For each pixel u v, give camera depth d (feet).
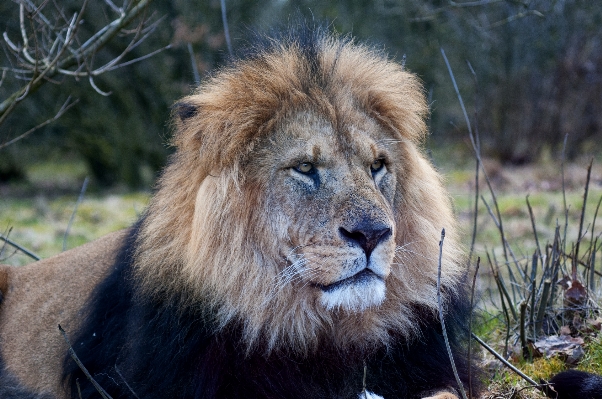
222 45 92.58
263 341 21.72
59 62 36.73
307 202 21.44
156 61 108.06
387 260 20.88
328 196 21.30
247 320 21.44
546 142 114.42
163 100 112.98
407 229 23.16
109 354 23.44
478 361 26.63
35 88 34.81
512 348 29.40
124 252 24.70
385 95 23.53
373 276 20.76
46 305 27.76
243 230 21.67
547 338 29.48
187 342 21.40
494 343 30.99
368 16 114.52
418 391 23.03
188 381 21.27
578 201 73.77
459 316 24.48
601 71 112.98
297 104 22.09
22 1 33.86
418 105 24.76
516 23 114.21
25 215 93.91
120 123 117.70
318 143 21.57
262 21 90.63
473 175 101.24
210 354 21.34
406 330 22.79
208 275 21.25
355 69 23.43
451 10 110.22
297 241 21.42
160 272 21.86
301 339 21.70
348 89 22.91
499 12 114.73
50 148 134.10
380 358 22.91
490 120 118.11
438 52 122.11
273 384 21.67
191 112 23.08
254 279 21.56
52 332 26.78
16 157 139.74
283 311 21.70
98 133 119.34
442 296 23.40
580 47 114.01
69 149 135.03
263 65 22.82
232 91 22.40
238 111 21.91
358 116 22.59
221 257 21.38
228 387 21.42
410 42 121.19
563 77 113.60
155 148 118.52
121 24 35.29
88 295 26.32
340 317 22.11
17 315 28.71
